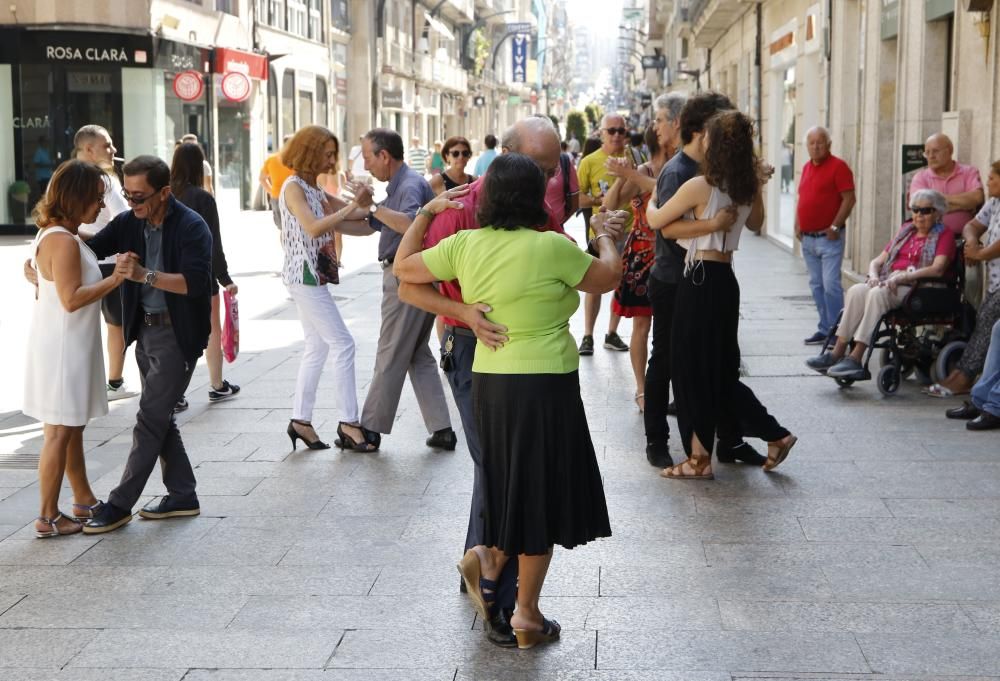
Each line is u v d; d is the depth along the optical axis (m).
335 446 7.21
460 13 62.56
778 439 6.34
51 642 4.37
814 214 10.29
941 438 7.09
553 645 4.25
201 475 6.64
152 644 4.33
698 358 6.17
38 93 23.52
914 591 4.69
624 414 7.96
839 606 4.54
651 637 4.30
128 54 23.97
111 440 7.50
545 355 4.08
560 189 7.28
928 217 8.27
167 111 25.73
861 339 8.39
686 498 6.00
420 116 54.78
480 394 4.15
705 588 4.77
